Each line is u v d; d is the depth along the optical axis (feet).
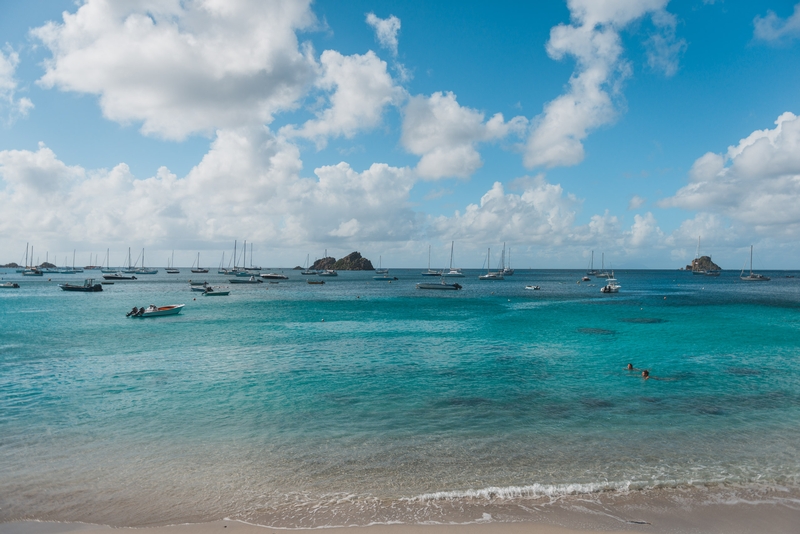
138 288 375.04
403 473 41.73
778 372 81.61
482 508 35.63
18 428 53.67
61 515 35.17
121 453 46.44
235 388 71.41
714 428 53.16
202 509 35.91
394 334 129.80
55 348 107.55
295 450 47.03
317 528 33.06
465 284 467.11
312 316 178.70
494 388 71.15
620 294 311.68
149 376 79.36
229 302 247.50
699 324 148.66
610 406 61.72
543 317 172.55
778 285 448.65
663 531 32.45
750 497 37.19
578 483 39.60
